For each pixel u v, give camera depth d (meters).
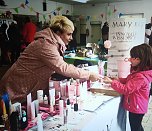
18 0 5.87
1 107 1.15
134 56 1.65
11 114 1.13
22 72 1.46
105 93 1.84
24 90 1.48
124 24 2.07
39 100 1.47
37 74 1.46
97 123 1.43
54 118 1.34
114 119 1.75
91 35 8.36
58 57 1.38
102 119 1.51
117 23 2.10
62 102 1.38
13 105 1.18
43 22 6.93
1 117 1.15
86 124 1.27
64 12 8.12
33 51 1.41
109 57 2.21
